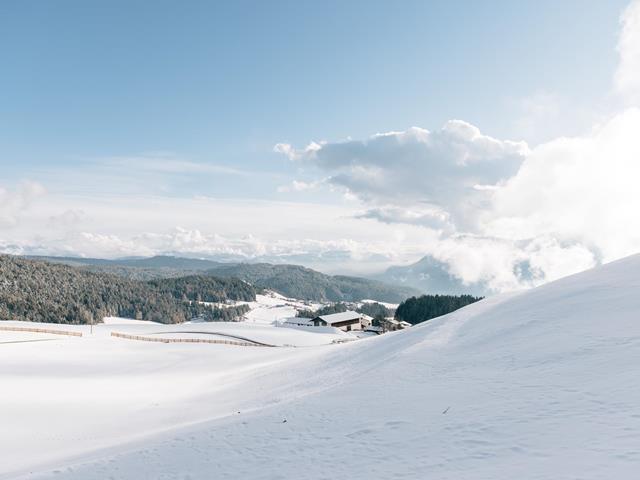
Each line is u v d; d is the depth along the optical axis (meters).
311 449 13.56
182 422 28.31
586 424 10.52
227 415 26.16
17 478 15.41
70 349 70.44
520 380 16.36
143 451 16.94
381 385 22.75
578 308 25.39
